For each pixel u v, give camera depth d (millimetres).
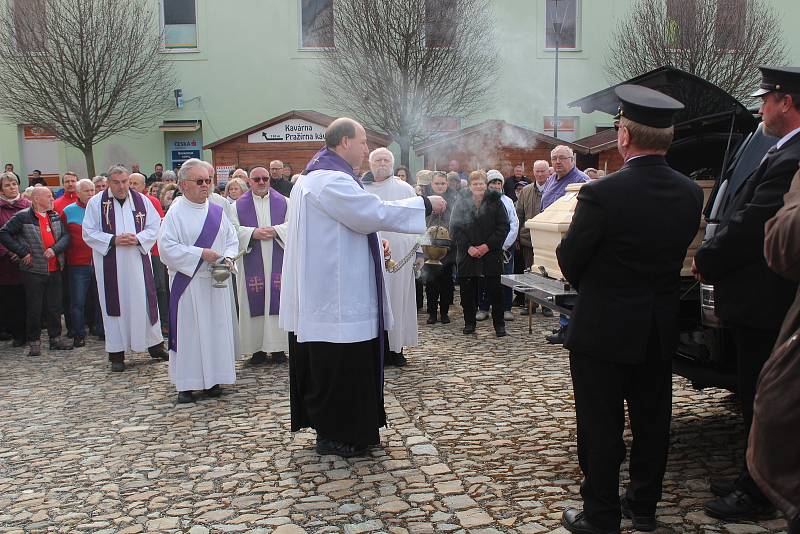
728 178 3707
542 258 4703
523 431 4773
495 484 3928
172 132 19766
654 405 3275
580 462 3330
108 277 7203
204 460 4508
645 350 3123
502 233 7965
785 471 2168
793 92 3066
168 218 5930
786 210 2186
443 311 9039
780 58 17562
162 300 9039
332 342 4340
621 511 3391
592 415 3207
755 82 16203
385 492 3877
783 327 2279
